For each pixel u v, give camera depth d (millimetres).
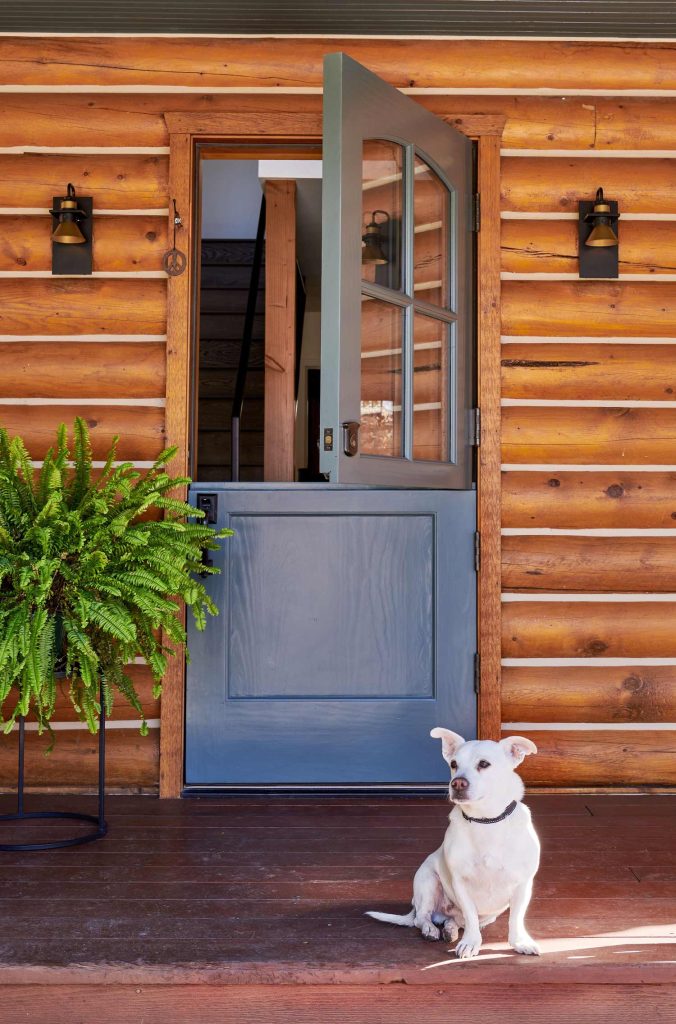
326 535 3498
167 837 2979
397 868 2699
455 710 3496
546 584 3545
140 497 3000
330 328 2918
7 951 2141
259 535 3496
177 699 3439
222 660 3463
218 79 3543
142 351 3539
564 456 3570
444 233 3482
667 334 3598
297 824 3119
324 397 2918
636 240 3607
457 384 3473
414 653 3506
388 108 3135
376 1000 2082
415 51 3564
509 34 3543
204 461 5996
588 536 3564
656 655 3551
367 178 3066
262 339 6047
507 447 3559
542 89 3596
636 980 2082
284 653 3490
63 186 3561
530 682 3525
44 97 3561
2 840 2941
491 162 3564
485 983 2068
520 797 2162
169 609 2844
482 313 3551
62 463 3018
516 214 3596
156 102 3555
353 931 2266
